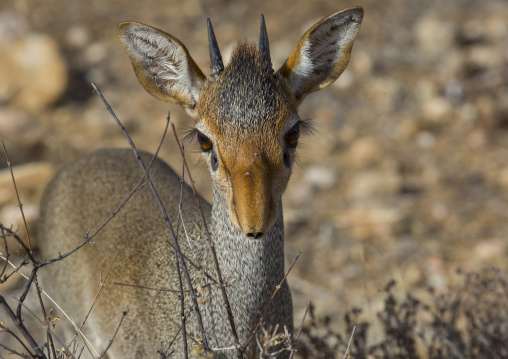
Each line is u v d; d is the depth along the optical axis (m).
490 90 18.11
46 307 10.60
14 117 16.73
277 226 6.98
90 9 20.95
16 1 21.06
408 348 9.17
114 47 19.48
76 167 10.07
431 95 17.88
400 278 12.58
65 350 6.70
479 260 13.09
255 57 6.88
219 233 7.09
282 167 6.63
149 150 15.95
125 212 9.13
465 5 21.70
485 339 9.24
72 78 17.95
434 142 16.61
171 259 8.13
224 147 6.57
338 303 12.30
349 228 14.22
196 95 7.24
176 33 19.70
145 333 8.29
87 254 9.23
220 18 20.58
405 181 15.42
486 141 16.59
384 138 16.72
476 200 14.89
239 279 7.03
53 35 19.64
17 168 14.80
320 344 9.02
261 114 6.60
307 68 7.23
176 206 9.11
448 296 9.93
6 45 18.22
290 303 7.55
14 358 10.23
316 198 15.03
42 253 10.29
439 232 14.08
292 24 20.12
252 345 7.18
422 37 19.84
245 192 6.32
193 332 7.47
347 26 7.32
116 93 17.94
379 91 18.16
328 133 16.86
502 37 19.92
